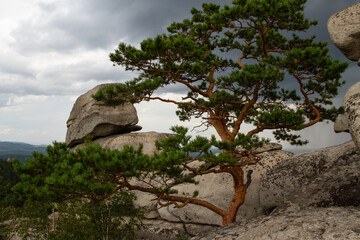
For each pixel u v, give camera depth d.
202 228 14.54
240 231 6.71
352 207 6.55
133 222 12.91
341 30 7.21
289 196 10.08
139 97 12.06
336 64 9.66
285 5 9.81
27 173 7.76
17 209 12.33
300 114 10.13
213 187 15.08
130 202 12.66
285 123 10.25
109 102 12.42
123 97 12.30
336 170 10.31
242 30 13.96
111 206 12.02
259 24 11.00
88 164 7.86
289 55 9.33
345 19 7.25
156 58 11.30
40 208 11.59
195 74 12.19
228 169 11.62
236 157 11.33
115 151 7.98
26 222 12.38
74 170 7.11
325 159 12.07
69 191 7.50
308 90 11.27
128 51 11.08
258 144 10.13
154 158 8.62
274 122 10.24
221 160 9.38
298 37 13.59
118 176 8.62
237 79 10.02
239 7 10.32
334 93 10.70
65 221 12.07
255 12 10.10
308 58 9.33
